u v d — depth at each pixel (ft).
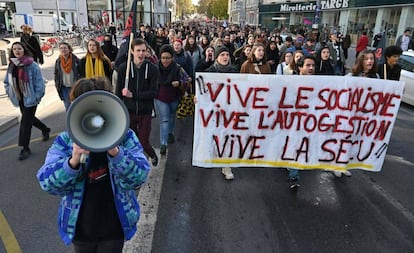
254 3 158.81
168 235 10.45
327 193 13.52
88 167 5.88
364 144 13.17
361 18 82.07
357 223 11.44
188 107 19.74
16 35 100.94
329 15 96.12
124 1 126.72
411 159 17.39
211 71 15.39
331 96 12.51
